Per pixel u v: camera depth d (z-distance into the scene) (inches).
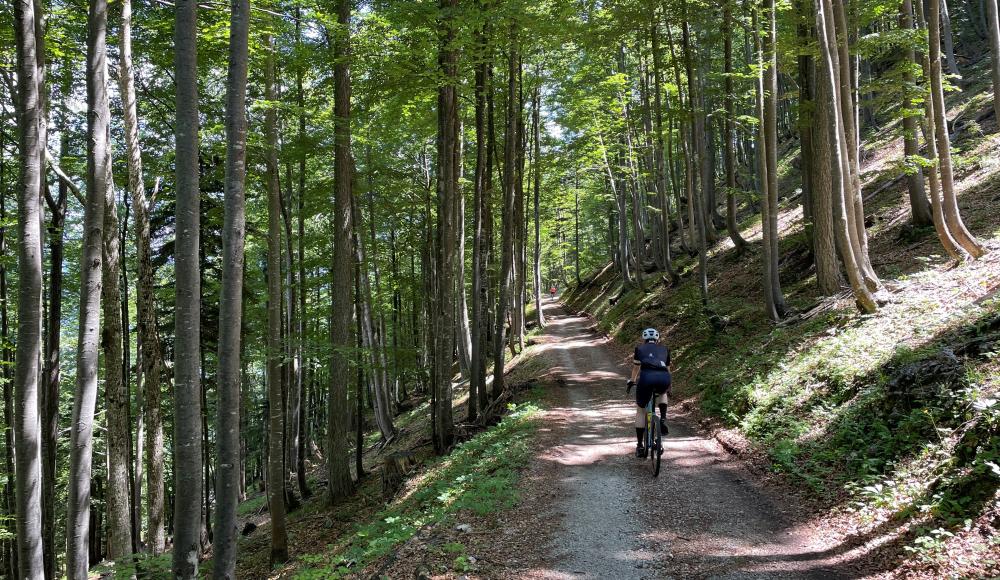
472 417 588.1
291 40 425.4
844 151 440.5
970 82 960.9
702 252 717.3
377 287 928.3
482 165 579.8
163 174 434.0
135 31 396.8
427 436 673.6
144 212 379.6
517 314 1052.5
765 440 344.2
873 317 409.1
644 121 954.1
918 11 479.2
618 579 200.5
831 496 252.7
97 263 267.4
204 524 621.3
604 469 336.8
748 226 1056.2
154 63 425.4
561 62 863.7
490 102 638.5
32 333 241.0
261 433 1103.6
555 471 336.2
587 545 230.5
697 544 227.0
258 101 356.2
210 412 939.3
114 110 480.4
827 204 555.5
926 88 470.9
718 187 1321.4
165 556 285.6
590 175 1282.0
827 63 413.1
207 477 712.4
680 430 434.9
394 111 491.5
